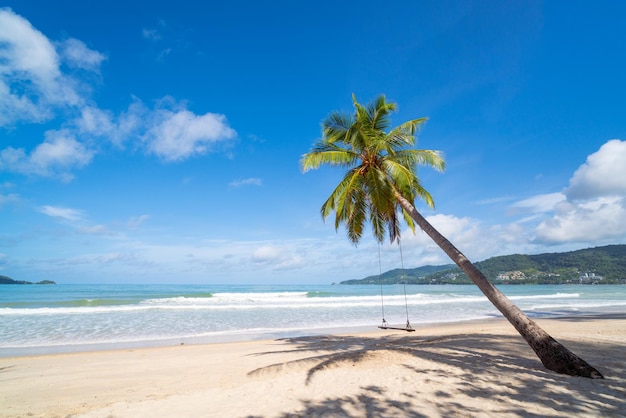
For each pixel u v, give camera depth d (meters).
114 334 16.09
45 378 8.44
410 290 72.00
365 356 8.69
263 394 6.21
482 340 10.91
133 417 5.30
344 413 5.08
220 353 11.59
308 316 23.44
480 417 4.67
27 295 44.19
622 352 8.52
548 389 5.68
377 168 10.73
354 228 12.16
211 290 64.75
